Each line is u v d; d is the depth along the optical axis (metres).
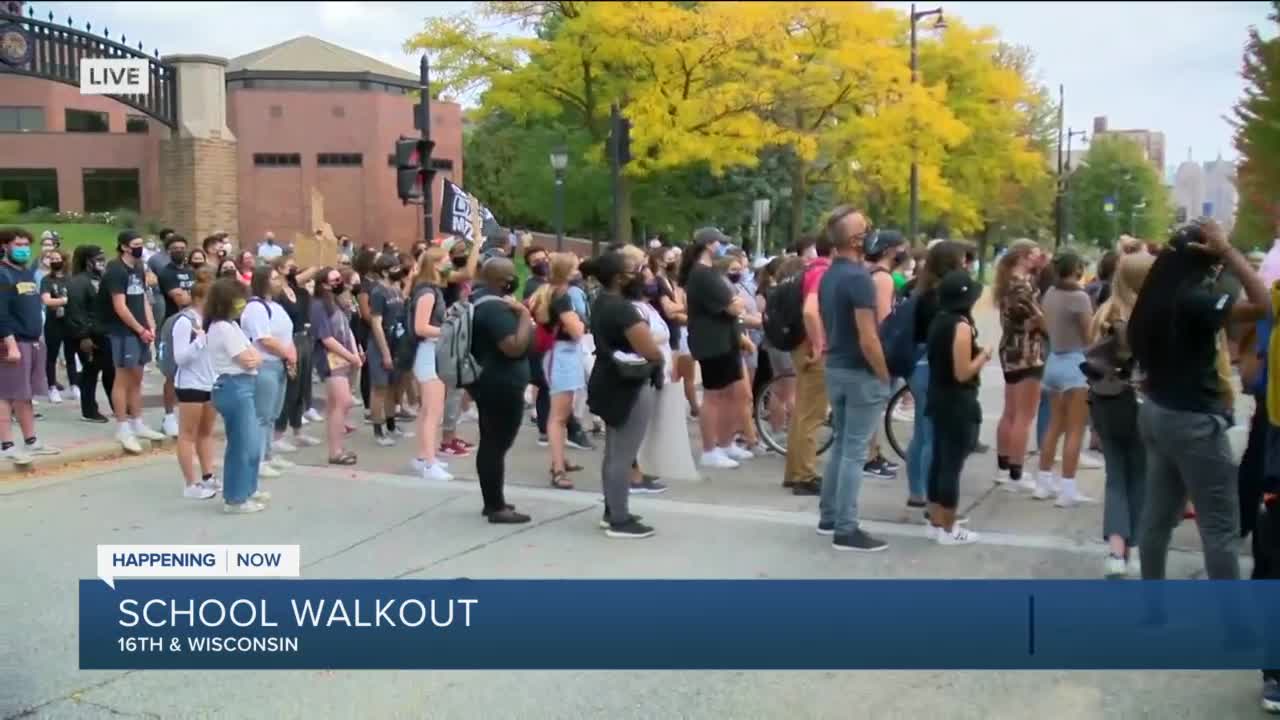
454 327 7.14
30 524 7.20
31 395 9.17
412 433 10.95
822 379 8.09
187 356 7.79
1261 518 4.73
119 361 9.67
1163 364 4.71
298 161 31.59
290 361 8.72
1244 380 5.71
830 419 8.56
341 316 9.92
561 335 8.43
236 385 7.44
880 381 6.51
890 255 7.57
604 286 6.88
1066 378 7.53
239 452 7.51
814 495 8.13
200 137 19.95
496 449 7.27
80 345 10.70
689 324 9.06
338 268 11.30
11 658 4.88
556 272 8.41
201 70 20.03
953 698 4.48
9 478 8.65
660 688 4.59
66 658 4.89
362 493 8.23
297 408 10.13
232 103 31.19
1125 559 5.94
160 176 19.67
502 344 7.07
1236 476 4.72
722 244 9.70
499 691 4.57
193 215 19.91
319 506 7.78
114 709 4.38
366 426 11.41
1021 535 6.91
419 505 7.83
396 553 6.54
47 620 5.37
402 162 14.08
